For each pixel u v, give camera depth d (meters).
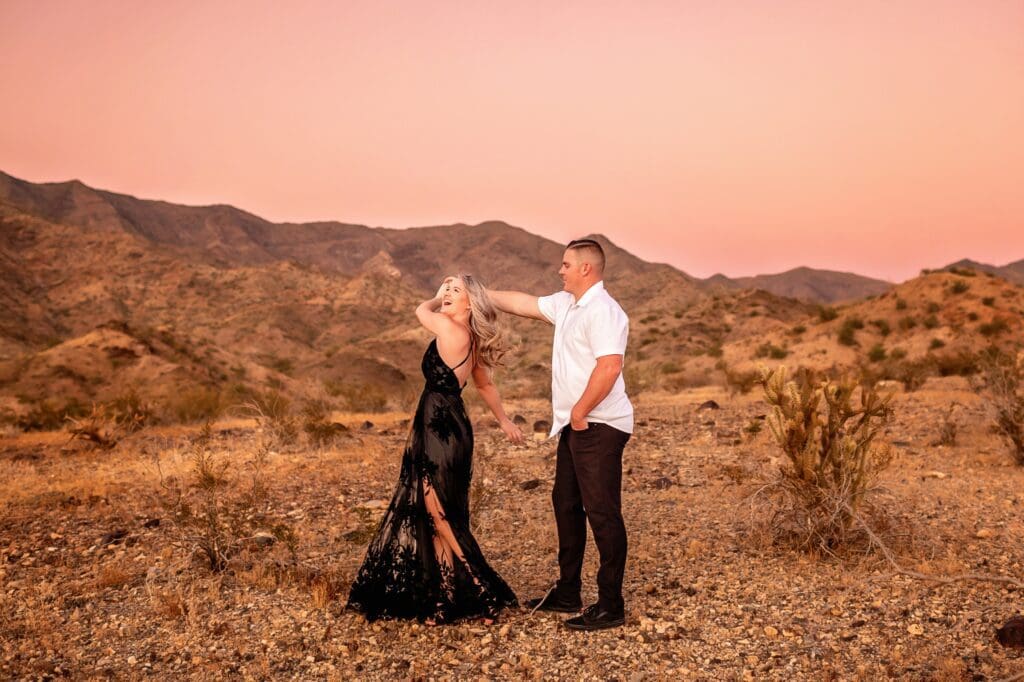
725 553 4.80
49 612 4.05
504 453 8.80
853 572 4.34
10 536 5.59
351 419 13.50
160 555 4.99
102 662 3.48
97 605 4.17
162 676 3.33
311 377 51.62
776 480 4.97
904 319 41.47
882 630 3.60
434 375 4.02
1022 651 3.29
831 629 3.66
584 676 3.31
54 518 6.12
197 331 169.75
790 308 87.56
